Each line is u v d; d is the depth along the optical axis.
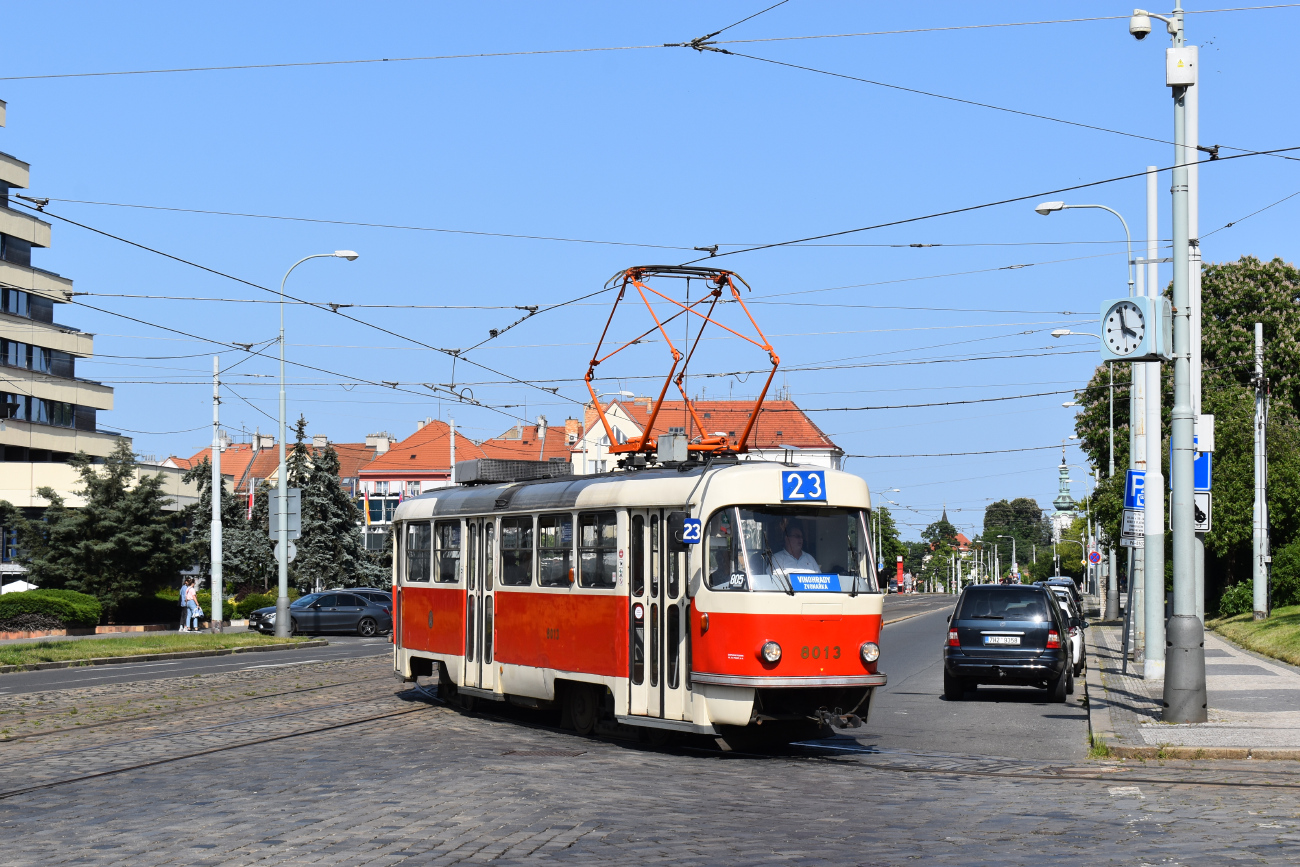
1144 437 22.92
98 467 64.81
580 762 13.20
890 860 8.29
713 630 13.53
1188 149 19.48
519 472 19.64
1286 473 43.97
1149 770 12.34
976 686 22.27
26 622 43.34
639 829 9.39
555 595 16.20
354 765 12.96
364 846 8.81
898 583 132.00
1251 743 13.27
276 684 23.14
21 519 47.88
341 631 44.38
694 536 13.75
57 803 10.93
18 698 21.05
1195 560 20.45
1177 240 17.41
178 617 50.84
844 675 13.73
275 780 11.98
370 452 124.75
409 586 20.56
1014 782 11.79
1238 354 53.16
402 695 20.89
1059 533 147.12
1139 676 23.20
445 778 11.95
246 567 68.62
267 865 8.29
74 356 69.44
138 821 9.98
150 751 14.26
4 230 63.06
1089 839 8.92
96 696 21.27
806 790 11.36
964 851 8.57
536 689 16.55
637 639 14.70
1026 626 20.20
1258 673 21.56
